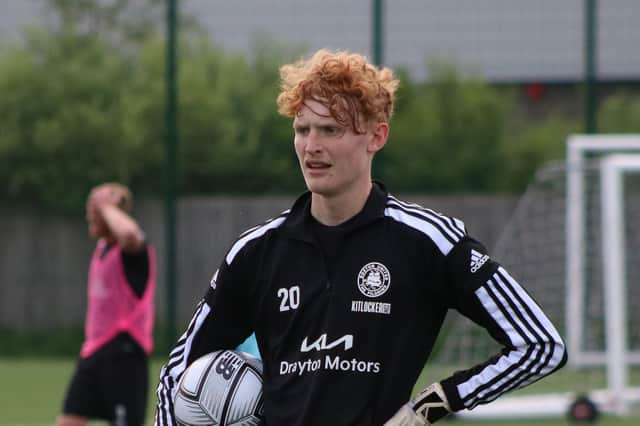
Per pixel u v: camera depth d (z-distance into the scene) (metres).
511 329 11.03
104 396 24.88
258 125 48.03
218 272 11.95
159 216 48.34
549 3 53.22
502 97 51.84
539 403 34.75
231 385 11.77
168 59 46.00
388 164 47.81
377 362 11.13
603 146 36.97
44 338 49.50
